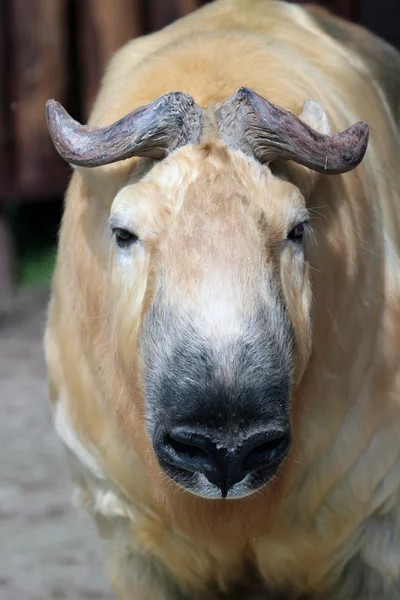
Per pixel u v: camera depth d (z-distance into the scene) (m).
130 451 7.32
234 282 5.76
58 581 10.17
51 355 7.90
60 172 18.39
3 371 15.33
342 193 7.13
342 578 7.89
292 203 6.23
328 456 7.39
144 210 6.15
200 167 6.15
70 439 7.80
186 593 8.12
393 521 7.62
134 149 6.32
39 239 19.62
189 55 7.23
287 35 8.02
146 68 7.26
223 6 8.35
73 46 18.14
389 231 7.74
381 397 7.44
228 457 5.66
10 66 18.00
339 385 7.25
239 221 5.94
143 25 17.84
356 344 7.27
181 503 6.98
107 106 7.39
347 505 7.50
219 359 5.61
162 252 5.98
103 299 7.18
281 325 5.87
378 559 7.66
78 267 7.34
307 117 6.82
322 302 6.98
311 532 7.54
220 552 7.50
